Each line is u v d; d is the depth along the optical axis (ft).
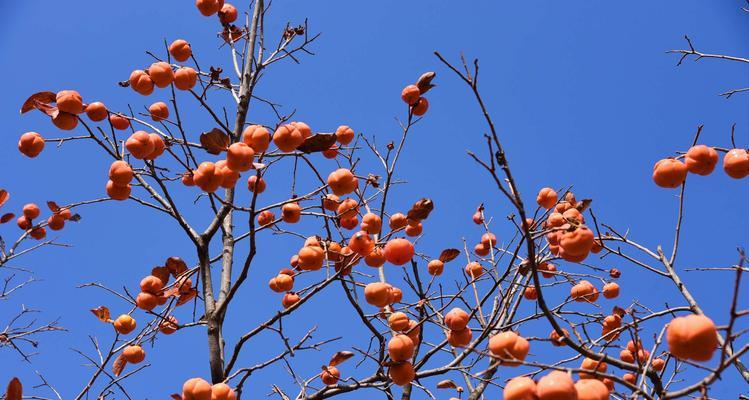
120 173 13.69
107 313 15.38
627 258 14.88
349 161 17.46
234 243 17.53
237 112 17.60
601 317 16.05
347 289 13.79
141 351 15.51
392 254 12.91
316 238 14.66
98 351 17.19
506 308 14.78
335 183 13.64
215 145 12.77
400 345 12.29
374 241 14.08
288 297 15.60
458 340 12.93
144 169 15.53
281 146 13.14
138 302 14.93
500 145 10.07
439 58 10.20
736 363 12.83
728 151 13.41
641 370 10.32
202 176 12.74
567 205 15.88
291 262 16.53
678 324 8.58
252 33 19.81
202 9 19.13
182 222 15.44
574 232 11.63
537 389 8.65
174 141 15.84
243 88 18.29
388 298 13.14
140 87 14.66
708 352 8.38
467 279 15.98
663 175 13.38
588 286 16.89
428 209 13.29
